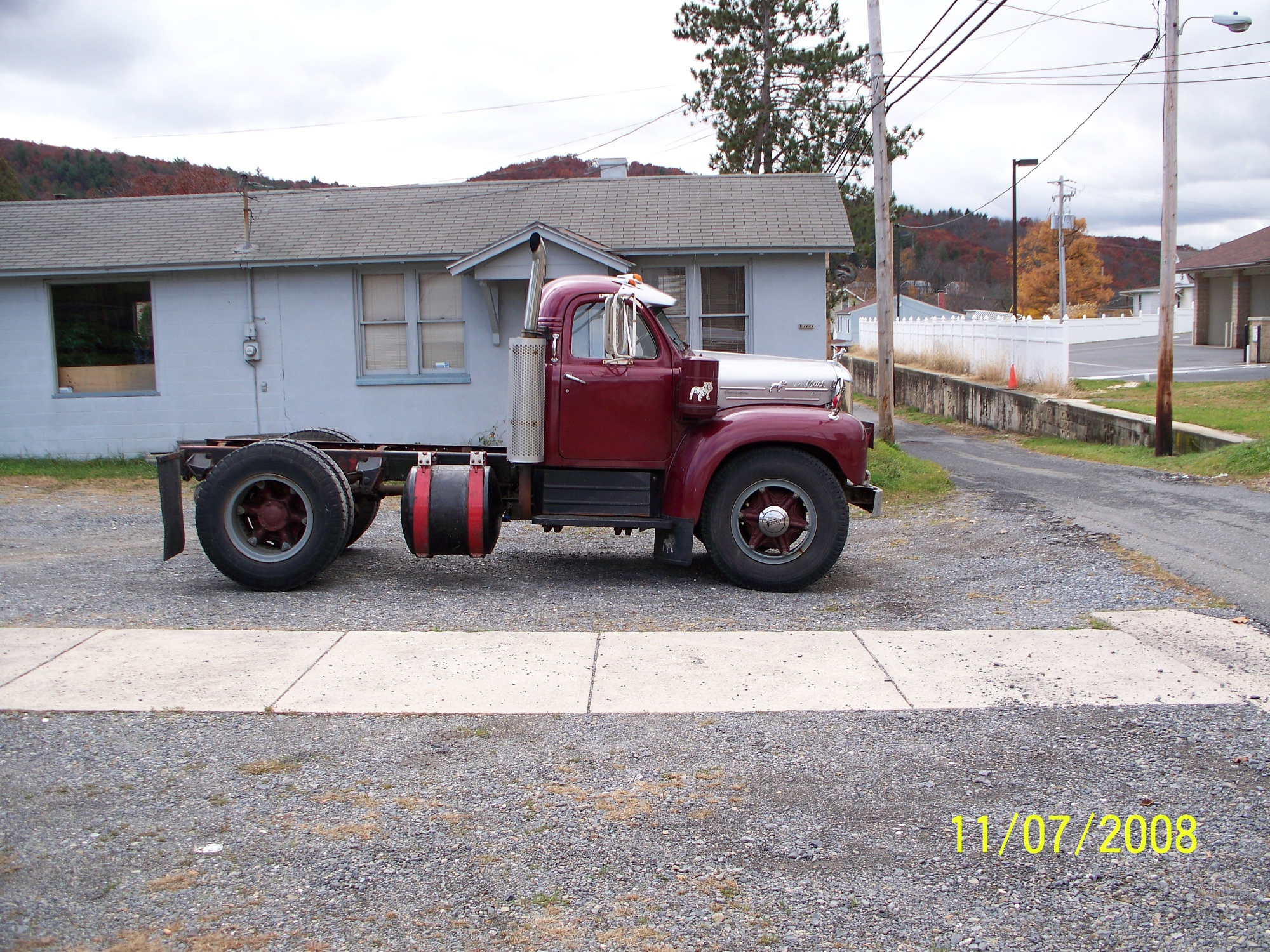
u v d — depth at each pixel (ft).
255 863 12.19
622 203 51.57
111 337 51.47
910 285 290.76
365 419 49.55
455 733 16.14
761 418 25.22
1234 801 13.71
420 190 54.80
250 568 24.99
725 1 99.96
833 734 16.10
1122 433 57.47
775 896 11.56
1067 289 232.53
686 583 26.68
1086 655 19.52
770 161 104.32
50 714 16.74
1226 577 24.43
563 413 25.39
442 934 10.80
